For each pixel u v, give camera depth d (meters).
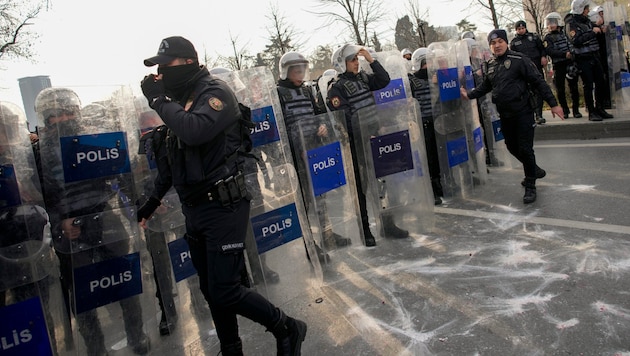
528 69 4.39
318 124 3.75
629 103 7.16
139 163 2.94
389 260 3.70
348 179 4.00
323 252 3.74
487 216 4.35
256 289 3.26
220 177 2.21
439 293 2.99
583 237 3.48
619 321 2.38
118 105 2.82
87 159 2.68
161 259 3.05
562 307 2.59
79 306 2.63
